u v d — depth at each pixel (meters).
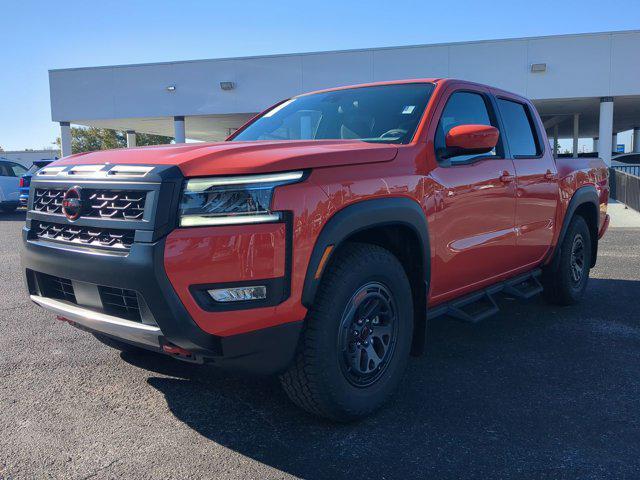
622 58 18.67
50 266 3.08
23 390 3.59
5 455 2.80
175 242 2.59
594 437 3.00
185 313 2.60
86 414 3.26
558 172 5.14
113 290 2.84
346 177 2.95
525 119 4.93
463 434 3.03
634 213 14.94
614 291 6.40
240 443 2.93
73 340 4.59
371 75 20.16
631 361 4.16
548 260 5.29
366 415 3.18
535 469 2.69
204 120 25.22
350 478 2.61
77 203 2.93
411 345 3.51
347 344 3.00
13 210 18.94
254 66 21.30
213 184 2.64
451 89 3.95
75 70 22.89
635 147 34.78
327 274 2.93
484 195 3.98
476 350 4.41
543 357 4.25
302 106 4.43
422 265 3.44
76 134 55.59
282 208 2.67
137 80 22.45
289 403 3.42
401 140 3.55
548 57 18.98
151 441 2.95
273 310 2.67
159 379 3.77
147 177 2.68
